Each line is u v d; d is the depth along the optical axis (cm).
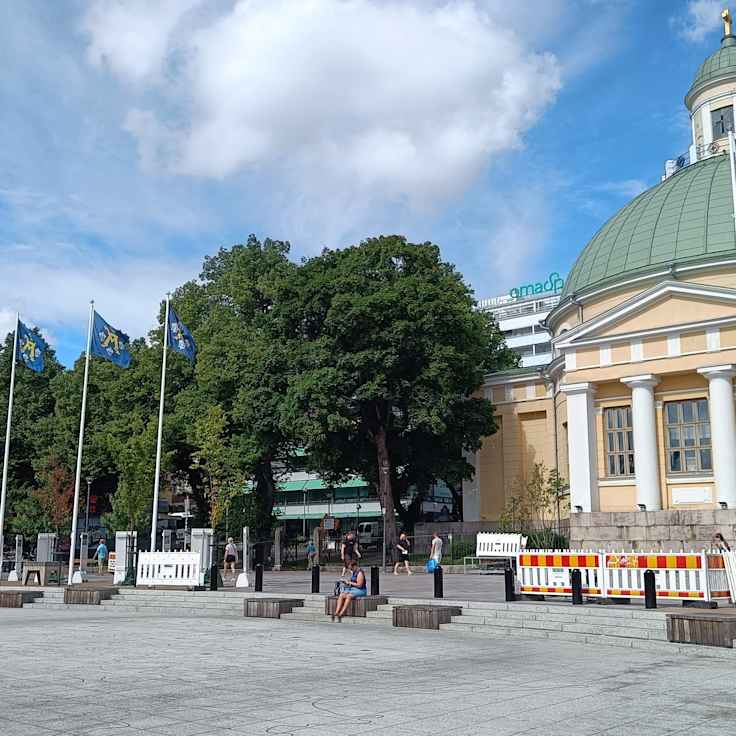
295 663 1309
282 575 3984
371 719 881
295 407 4266
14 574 3475
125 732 809
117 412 5325
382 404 4500
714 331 3569
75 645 1527
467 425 4688
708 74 4741
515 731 831
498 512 4991
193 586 2692
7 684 1091
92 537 7169
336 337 4303
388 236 4559
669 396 3728
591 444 3872
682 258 3928
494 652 1488
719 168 4278
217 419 4541
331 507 8956
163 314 5456
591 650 1535
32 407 6481
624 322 3822
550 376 4725
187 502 5616
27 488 6291
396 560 4144
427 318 4222
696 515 3428
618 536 3600
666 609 1856
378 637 1698
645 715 920
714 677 1203
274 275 5112
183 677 1155
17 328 3409
